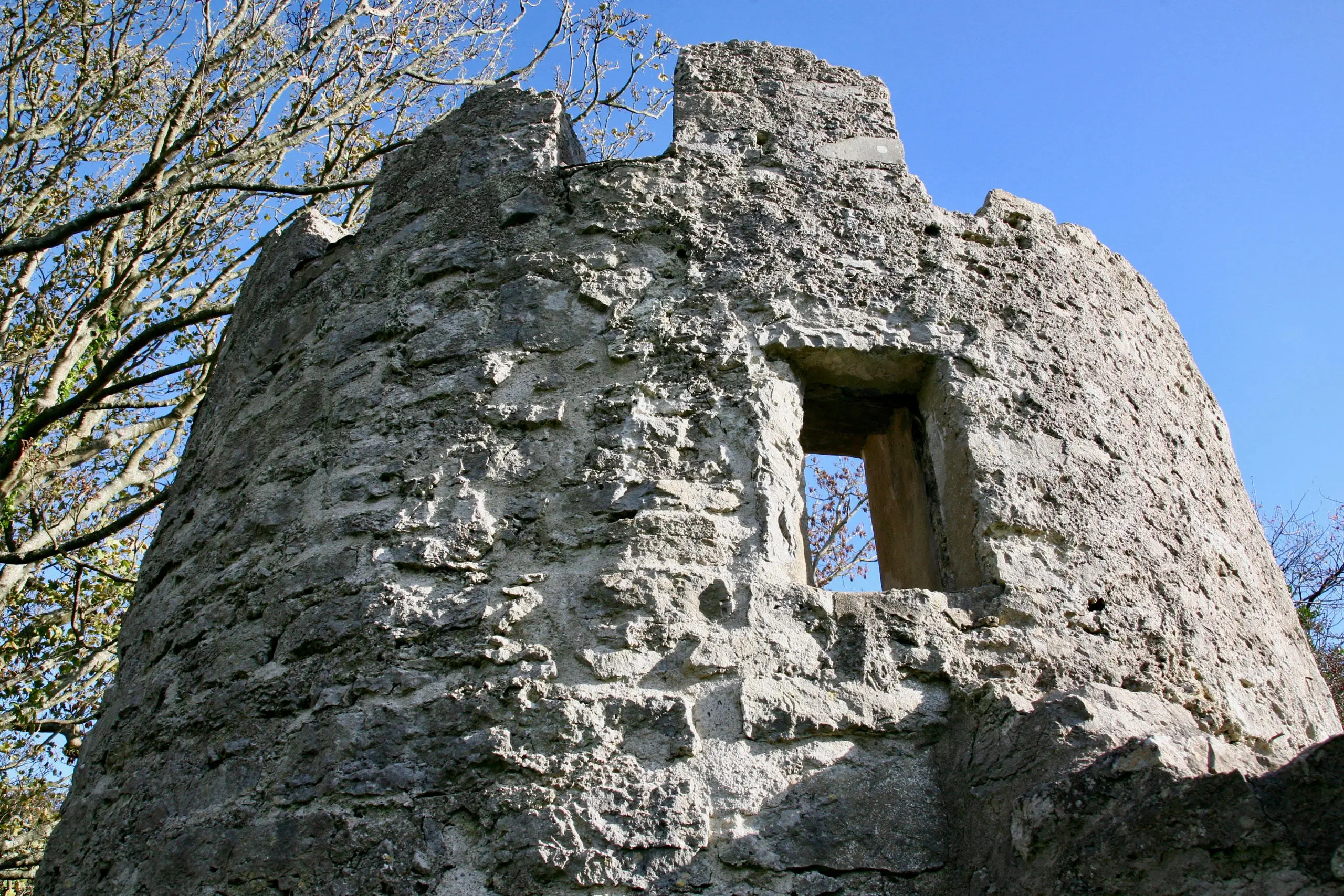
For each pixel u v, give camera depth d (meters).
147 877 3.21
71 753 9.09
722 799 2.90
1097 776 2.52
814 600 3.24
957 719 3.09
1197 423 4.50
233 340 4.93
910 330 3.86
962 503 3.58
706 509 3.39
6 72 9.05
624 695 3.05
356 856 2.89
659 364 3.70
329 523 3.59
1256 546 4.41
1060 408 3.84
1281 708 3.79
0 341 8.84
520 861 2.80
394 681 3.16
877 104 4.47
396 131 9.63
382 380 3.89
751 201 4.08
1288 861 2.20
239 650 3.53
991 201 4.35
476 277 4.02
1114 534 3.64
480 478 3.52
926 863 2.85
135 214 9.34
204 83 9.19
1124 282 4.57
